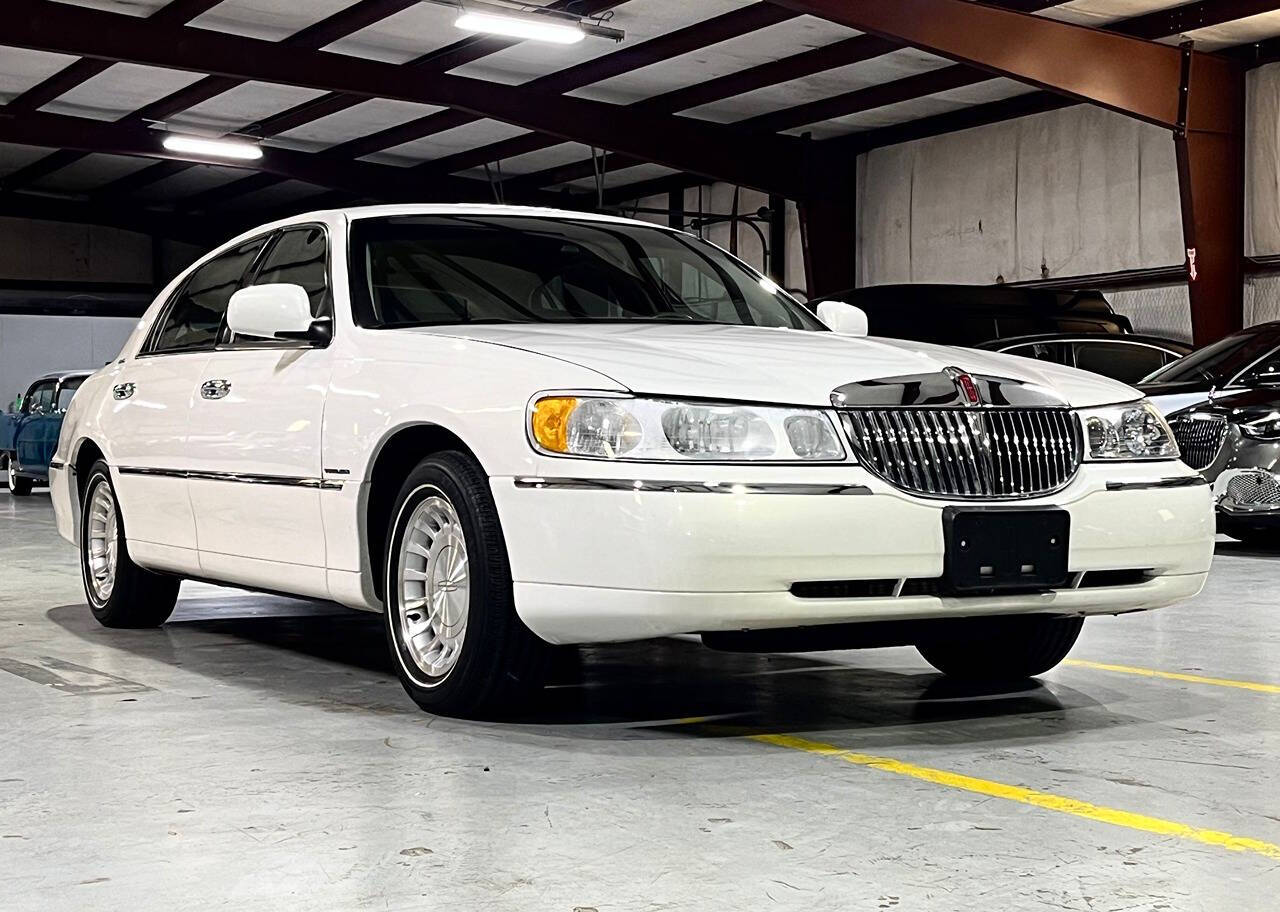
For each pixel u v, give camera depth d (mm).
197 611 5969
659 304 4359
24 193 24688
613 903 2203
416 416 3633
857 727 3574
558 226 4586
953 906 2191
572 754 3242
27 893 2256
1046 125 16594
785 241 20312
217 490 4457
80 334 25203
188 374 4750
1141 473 3656
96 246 26766
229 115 18922
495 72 16562
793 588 3260
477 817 2697
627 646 5062
